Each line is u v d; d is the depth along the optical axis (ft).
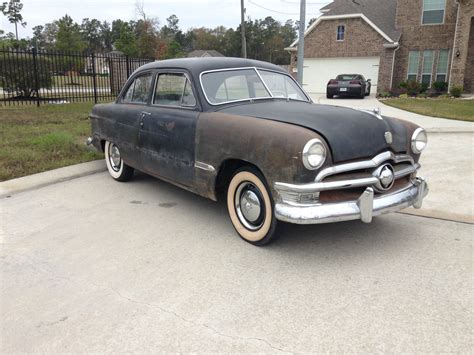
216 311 9.58
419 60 83.41
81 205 16.97
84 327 9.06
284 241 13.30
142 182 20.35
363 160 11.75
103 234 14.03
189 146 14.32
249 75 15.72
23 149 24.99
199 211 16.21
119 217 15.60
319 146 10.84
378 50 83.20
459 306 9.70
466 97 69.41
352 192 11.91
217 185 13.82
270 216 12.17
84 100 57.16
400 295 10.17
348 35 85.51
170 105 15.75
